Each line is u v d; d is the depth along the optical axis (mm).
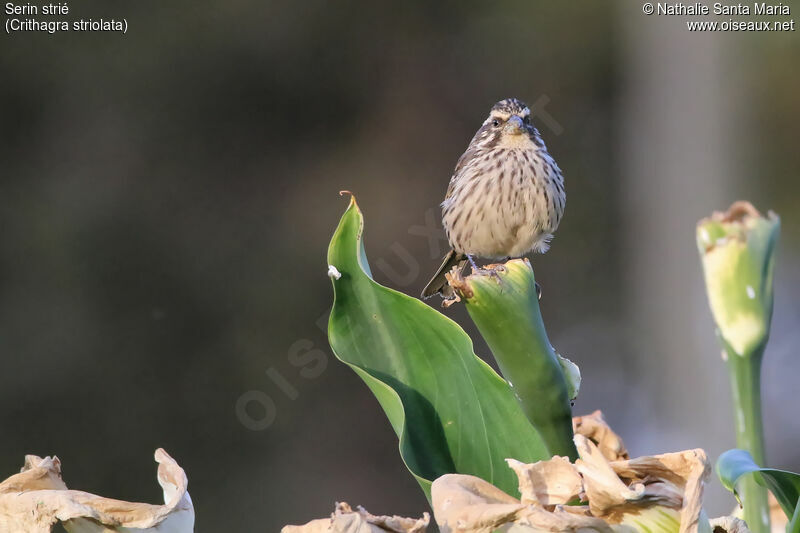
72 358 14711
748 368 2529
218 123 15938
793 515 1915
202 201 15797
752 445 2514
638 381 16797
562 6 17203
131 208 15359
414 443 2230
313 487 14391
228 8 16016
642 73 17578
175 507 1840
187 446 14555
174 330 15125
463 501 1656
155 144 15734
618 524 1669
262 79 16094
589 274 17062
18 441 14180
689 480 1667
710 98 17734
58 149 15508
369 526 1633
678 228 17531
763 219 2557
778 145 17797
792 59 17594
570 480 1688
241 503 14086
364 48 16391
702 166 17719
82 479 14227
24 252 15000
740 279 2504
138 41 15805
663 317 17266
